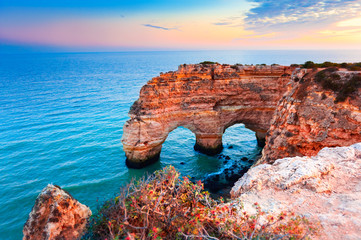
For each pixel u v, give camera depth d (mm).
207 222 7758
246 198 9695
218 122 42031
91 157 40844
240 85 40688
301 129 24578
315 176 10242
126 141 36906
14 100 88188
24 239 8141
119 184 32875
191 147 47156
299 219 7047
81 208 9086
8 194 29828
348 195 8695
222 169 37500
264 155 28328
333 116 22484
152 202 8031
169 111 38875
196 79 39656
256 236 6785
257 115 43125
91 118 66188
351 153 12023
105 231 7840
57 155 41375
